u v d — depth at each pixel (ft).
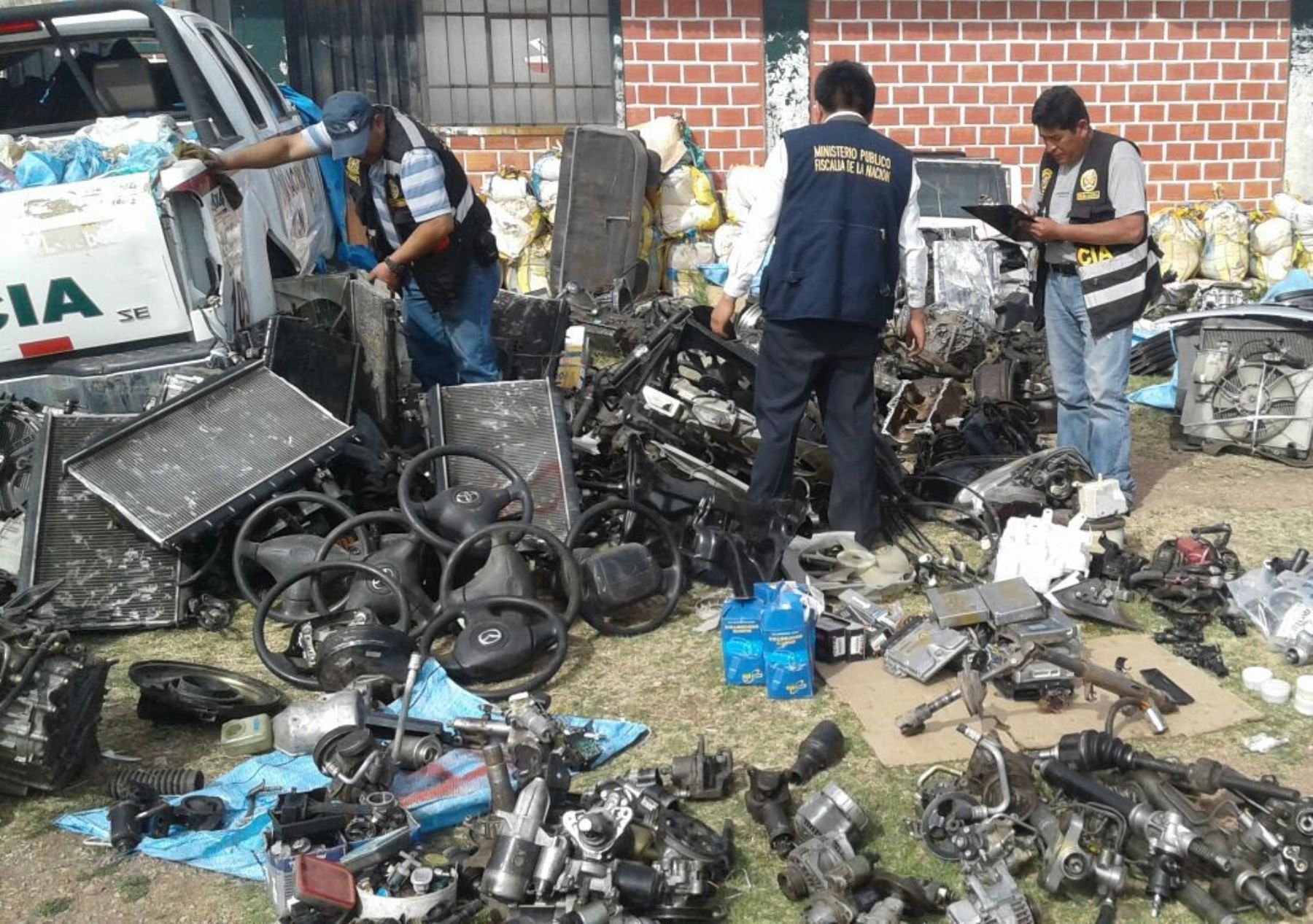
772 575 15.28
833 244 15.10
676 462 17.21
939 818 10.16
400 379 20.20
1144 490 19.74
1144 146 38.17
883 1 36.22
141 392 16.48
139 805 11.00
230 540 15.88
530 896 9.42
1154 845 9.59
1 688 11.23
